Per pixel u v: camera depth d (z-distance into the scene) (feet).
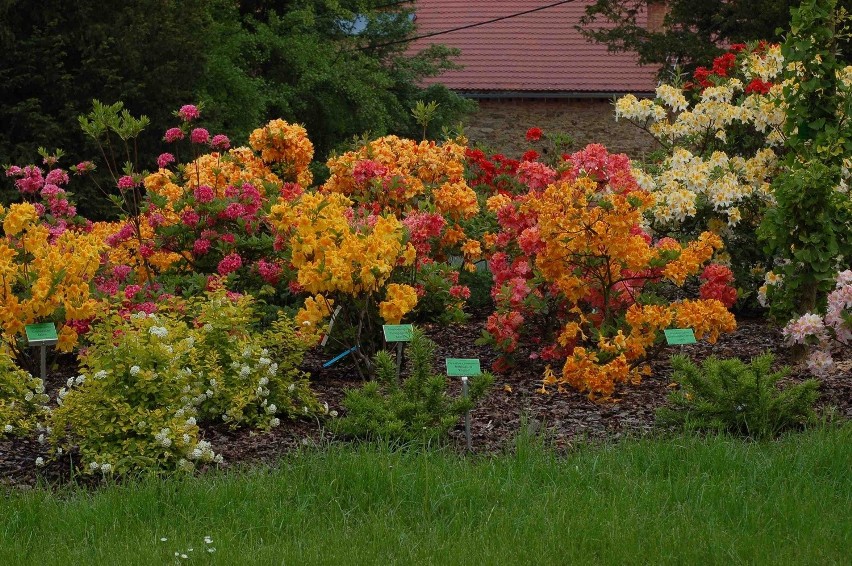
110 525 15.93
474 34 93.25
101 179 57.77
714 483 17.16
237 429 21.02
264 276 26.35
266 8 80.59
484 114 89.56
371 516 16.31
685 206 28.22
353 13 80.33
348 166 30.73
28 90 57.16
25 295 23.84
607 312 24.02
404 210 30.09
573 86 88.02
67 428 20.52
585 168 26.08
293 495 17.01
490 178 36.91
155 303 25.04
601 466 18.16
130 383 18.79
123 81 58.08
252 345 21.29
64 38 56.80
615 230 22.84
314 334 23.06
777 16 69.26
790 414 20.25
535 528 15.67
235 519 15.98
